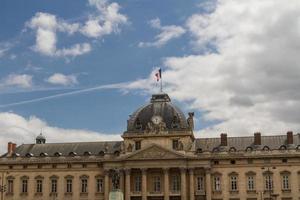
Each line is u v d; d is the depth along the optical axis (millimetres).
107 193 158375
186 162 156000
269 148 155875
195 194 155125
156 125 160000
